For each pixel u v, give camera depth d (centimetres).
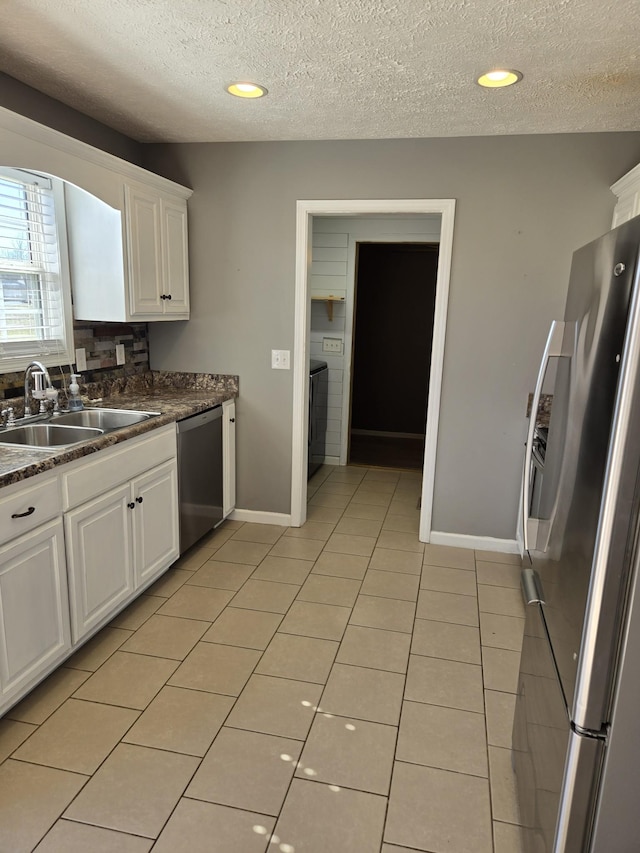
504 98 259
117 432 247
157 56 223
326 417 540
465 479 353
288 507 387
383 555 345
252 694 220
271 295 360
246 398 376
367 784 180
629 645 109
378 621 272
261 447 381
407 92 254
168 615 273
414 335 651
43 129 231
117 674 229
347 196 338
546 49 209
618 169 306
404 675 234
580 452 129
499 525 354
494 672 238
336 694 221
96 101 275
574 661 121
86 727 200
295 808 171
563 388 153
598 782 118
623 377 104
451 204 324
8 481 183
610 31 194
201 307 371
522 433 341
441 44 207
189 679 227
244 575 315
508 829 166
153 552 286
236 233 356
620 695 112
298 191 343
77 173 257
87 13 190
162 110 287
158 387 387
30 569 199
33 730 198
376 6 181
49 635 212
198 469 331
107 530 245
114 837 159
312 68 231
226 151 347
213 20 193
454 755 193
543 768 142
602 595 110
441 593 301
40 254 284
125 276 296
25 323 278
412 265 637
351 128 309
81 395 317
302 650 248
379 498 452
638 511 106
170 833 161
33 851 155
